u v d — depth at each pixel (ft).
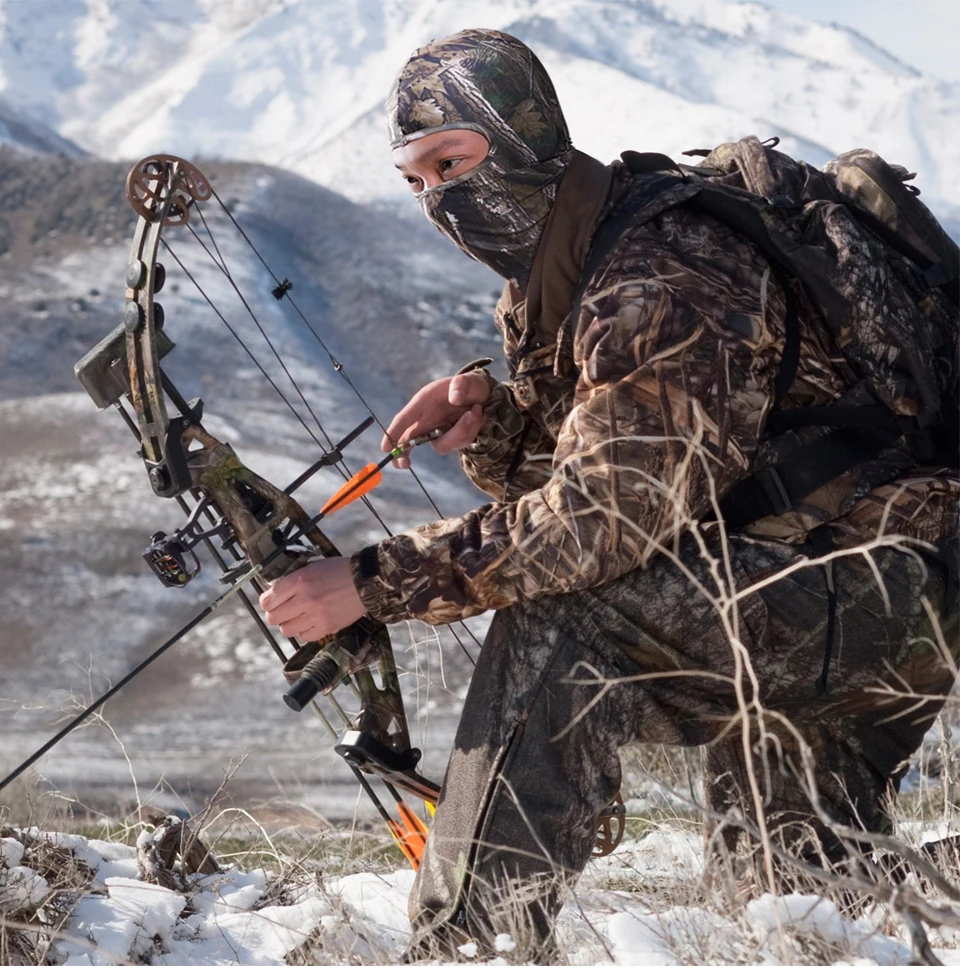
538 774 8.52
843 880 6.81
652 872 10.96
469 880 8.52
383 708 9.79
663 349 8.41
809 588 8.67
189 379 343.87
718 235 8.89
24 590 198.70
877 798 9.78
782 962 7.33
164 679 168.86
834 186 9.41
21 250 468.34
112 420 288.92
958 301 9.30
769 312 8.78
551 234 9.39
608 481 8.23
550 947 8.41
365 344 459.32
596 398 8.42
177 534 9.61
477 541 8.62
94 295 425.28
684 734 9.07
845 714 9.23
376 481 10.30
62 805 12.45
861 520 8.86
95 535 220.43
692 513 8.43
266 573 9.57
